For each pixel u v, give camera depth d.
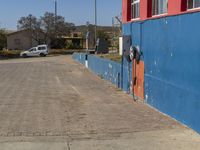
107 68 24.47
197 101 9.77
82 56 44.28
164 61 12.49
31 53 74.50
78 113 12.58
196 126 9.84
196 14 9.87
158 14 15.32
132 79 16.86
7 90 19.22
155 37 13.48
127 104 14.48
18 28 107.12
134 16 18.50
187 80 10.46
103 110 13.13
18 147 8.52
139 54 15.62
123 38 17.94
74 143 8.81
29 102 15.04
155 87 13.50
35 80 25.14
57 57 67.56
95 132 9.84
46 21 104.88
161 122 10.98
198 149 8.27
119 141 8.95
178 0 12.83
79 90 19.39
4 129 10.24
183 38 10.77
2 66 40.84
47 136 9.47
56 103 14.80
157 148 8.38
